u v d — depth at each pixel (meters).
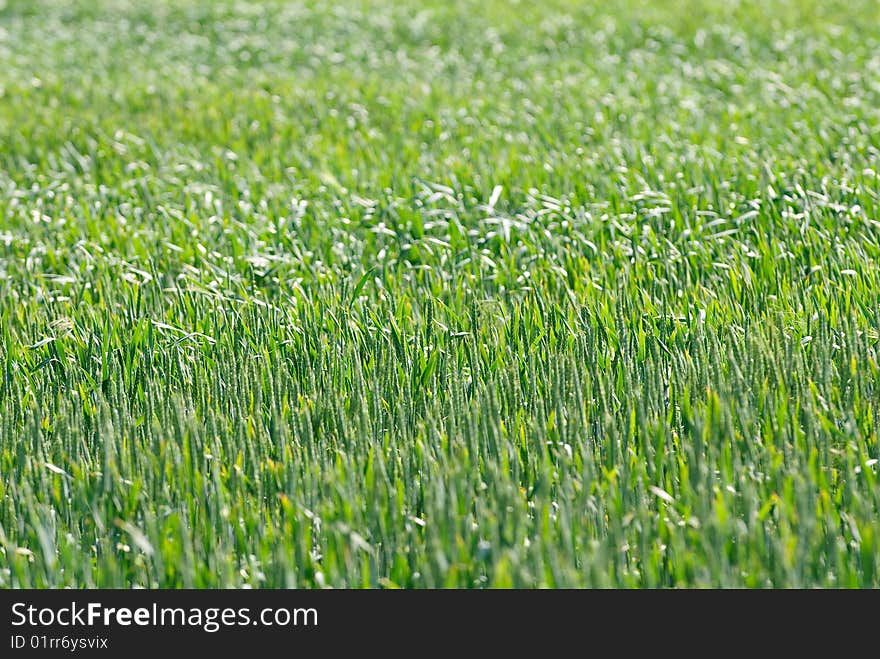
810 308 15.61
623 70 39.78
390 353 13.88
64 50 50.44
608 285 18.25
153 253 21.12
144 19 58.81
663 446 11.96
